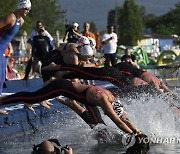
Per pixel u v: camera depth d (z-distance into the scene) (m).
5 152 9.88
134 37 122.31
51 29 102.31
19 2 10.72
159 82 12.98
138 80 12.48
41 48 20.28
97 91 9.41
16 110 12.46
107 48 22.78
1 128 11.30
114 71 11.77
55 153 7.46
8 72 22.89
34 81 20.20
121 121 9.33
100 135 10.95
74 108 11.73
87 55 12.15
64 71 11.62
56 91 9.70
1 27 10.59
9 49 20.19
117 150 9.94
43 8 101.69
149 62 36.31
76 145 10.55
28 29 73.88
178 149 9.95
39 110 12.87
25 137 11.55
